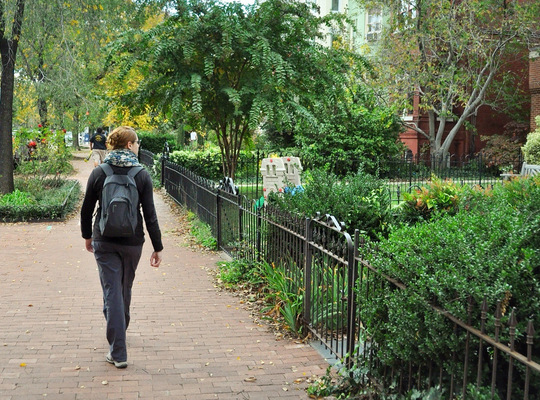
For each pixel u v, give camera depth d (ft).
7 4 45.60
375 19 92.68
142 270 26.16
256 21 40.47
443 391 9.70
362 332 13.25
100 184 14.52
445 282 9.34
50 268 26.27
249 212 24.29
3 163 48.85
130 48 39.78
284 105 38.91
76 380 13.89
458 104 86.22
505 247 9.75
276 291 19.92
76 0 50.34
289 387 13.79
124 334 14.75
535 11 70.59
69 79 57.98
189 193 42.78
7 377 13.96
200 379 14.16
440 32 72.74
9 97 49.08
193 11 39.19
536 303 9.07
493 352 9.07
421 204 28.81
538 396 8.87
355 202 25.08
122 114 44.98
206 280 24.39
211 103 41.24
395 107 70.33
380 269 11.49
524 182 23.79
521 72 84.89
